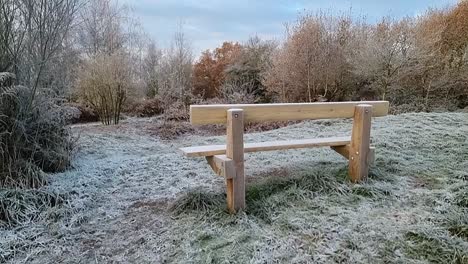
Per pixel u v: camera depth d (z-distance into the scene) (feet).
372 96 25.85
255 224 6.36
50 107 9.91
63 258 5.61
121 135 19.22
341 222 6.25
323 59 25.81
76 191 8.29
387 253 5.28
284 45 27.58
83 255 5.67
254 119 7.14
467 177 8.31
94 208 7.56
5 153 8.18
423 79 23.97
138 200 8.04
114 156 13.23
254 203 7.27
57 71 10.27
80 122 24.11
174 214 7.07
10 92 7.97
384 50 23.32
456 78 23.16
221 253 5.45
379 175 8.70
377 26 25.82
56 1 9.04
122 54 26.37
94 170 10.25
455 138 12.16
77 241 6.15
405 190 7.77
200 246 5.73
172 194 8.32
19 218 6.82
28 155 9.13
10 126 8.41
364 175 8.31
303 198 7.45
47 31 8.91
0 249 5.75
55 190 8.03
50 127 9.89
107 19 31.86
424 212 6.57
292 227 6.18
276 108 7.33
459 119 15.76
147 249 5.78
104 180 9.39
